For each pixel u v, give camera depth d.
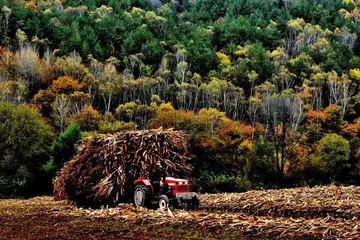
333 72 85.69
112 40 103.50
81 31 101.38
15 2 108.00
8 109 41.97
